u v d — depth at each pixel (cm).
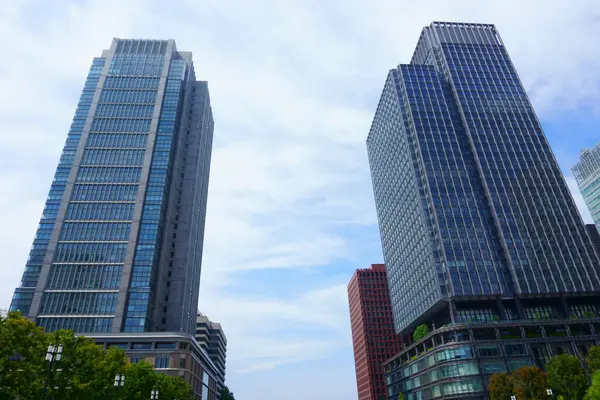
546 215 11738
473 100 14012
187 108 15238
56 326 9981
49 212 11519
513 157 12781
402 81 14788
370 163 18075
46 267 10700
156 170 12481
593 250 11212
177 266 12275
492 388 7238
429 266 11419
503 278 10806
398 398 12912
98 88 13900
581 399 6544
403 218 13688
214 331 19625
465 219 11688
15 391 3659
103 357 5069
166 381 6444
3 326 3481
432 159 12775
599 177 18275
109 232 11319
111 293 10475
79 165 12319
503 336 9931
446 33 15988
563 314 10769
